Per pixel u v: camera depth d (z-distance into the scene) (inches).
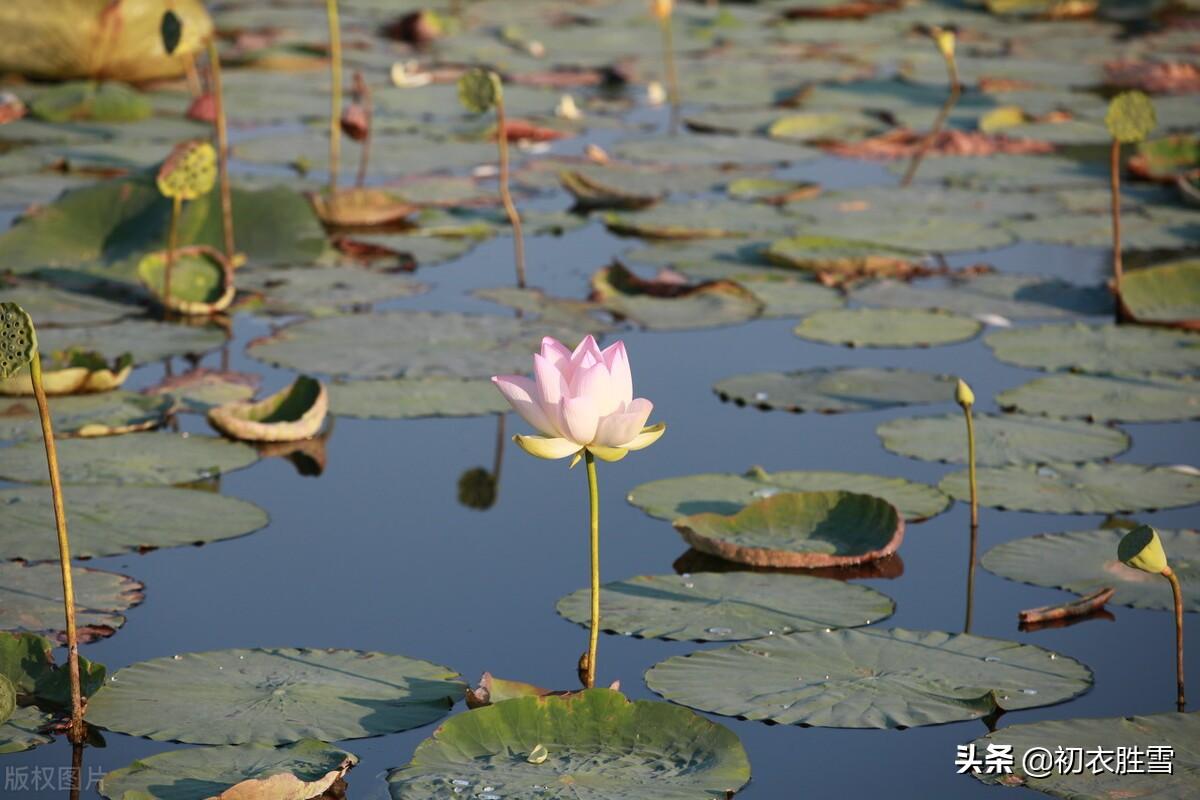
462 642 168.4
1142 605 175.8
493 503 212.5
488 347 273.6
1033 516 203.8
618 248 358.0
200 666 155.4
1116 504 205.3
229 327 289.7
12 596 170.7
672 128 507.2
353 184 403.5
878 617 170.9
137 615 172.9
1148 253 353.1
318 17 745.0
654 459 227.9
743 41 692.7
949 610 176.6
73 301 301.6
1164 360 267.0
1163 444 231.6
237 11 762.2
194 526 197.0
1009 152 473.7
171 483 209.8
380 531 201.6
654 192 403.2
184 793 129.3
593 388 142.6
